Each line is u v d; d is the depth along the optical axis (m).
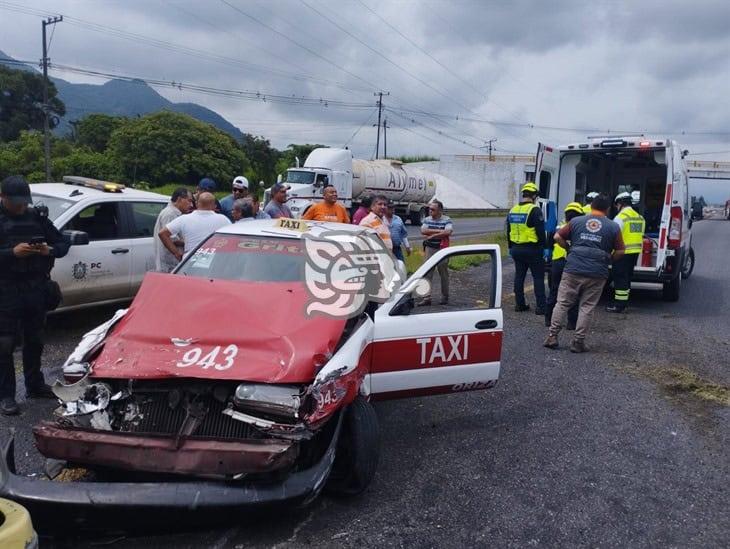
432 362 4.92
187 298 4.26
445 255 5.23
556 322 7.98
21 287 5.14
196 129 49.50
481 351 5.13
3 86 54.91
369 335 4.48
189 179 48.97
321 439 3.95
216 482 3.36
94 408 3.59
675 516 4.11
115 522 3.43
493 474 4.57
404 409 5.79
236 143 54.62
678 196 10.75
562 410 5.93
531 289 12.52
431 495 4.23
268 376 3.56
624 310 10.72
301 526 3.77
